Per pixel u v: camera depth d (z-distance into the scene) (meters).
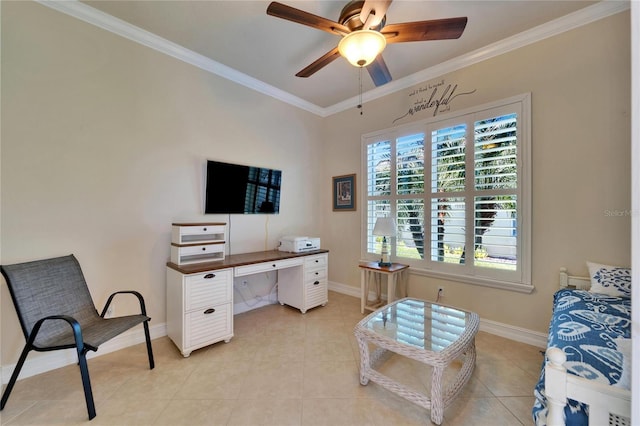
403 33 1.66
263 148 3.28
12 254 1.78
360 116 3.56
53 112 1.92
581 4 1.96
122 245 2.23
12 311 1.79
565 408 0.82
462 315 1.99
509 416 1.50
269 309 3.16
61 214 1.96
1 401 1.53
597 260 2.02
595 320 1.40
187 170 2.62
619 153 1.94
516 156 2.34
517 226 2.34
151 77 2.38
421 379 1.83
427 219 2.91
